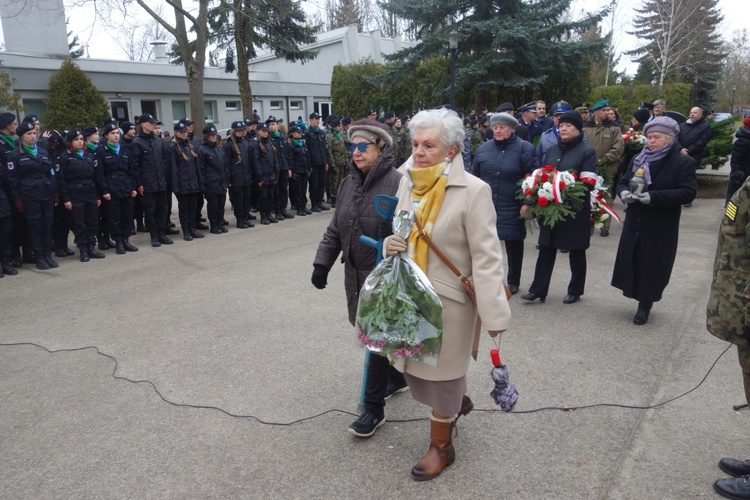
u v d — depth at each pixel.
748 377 2.64
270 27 18.64
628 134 9.55
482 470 2.84
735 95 47.56
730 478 2.65
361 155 3.09
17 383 3.90
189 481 2.81
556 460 2.92
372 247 3.09
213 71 26.11
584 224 5.12
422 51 21.12
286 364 4.12
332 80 25.84
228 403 3.57
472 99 22.64
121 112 23.42
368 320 2.60
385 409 3.47
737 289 2.51
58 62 20.70
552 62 20.83
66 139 7.18
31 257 7.38
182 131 8.34
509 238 5.48
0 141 6.96
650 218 4.60
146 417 3.42
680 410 3.40
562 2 20.48
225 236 8.94
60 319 5.18
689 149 9.95
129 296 5.83
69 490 2.76
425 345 2.51
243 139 9.48
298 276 6.46
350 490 2.71
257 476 2.84
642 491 2.67
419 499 2.63
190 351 4.39
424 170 2.57
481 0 19.88
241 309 5.35
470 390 3.68
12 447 3.12
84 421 3.38
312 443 3.11
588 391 3.65
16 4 19.31
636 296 4.76
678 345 4.38
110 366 4.14
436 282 2.59
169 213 9.12
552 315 5.09
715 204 11.08
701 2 33.91
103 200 7.90
